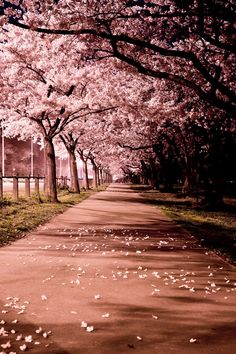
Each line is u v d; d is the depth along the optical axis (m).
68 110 22.12
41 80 23.22
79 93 26.22
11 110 23.64
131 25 13.95
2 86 21.95
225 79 16.92
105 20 10.73
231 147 23.08
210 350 4.45
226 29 11.84
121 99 22.53
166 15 9.92
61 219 16.38
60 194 31.36
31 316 5.44
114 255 9.69
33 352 4.33
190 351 4.42
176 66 16.56
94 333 4.88
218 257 9.77
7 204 18.12
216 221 17.53
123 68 14.80
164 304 6.07
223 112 19.33
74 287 6.91
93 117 29.25
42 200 22.80
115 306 5.93
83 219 16.61
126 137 38.31
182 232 13.64
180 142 32.78
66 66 22.77
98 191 44.03
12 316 5.43
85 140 38.22
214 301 6.26
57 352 4.34
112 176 156.62
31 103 22.33
